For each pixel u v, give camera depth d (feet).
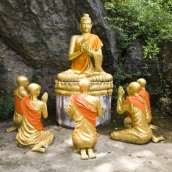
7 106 19.07
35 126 13.75
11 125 17.57
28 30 19.08
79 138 12.61
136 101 14.34
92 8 18.45
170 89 19.85
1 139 14.97
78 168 11.62
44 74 21.90
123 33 21.45
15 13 18.01
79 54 16.75
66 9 18.71
